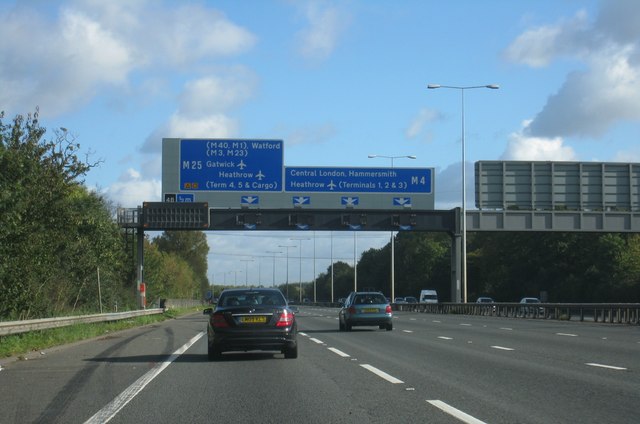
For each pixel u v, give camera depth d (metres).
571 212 47.81
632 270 66.31
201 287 139.75
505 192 46.78
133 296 52.16
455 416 9.47
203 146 46.22
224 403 10.73
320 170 47.03
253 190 46.19
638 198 47.25
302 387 12.41
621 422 8.95
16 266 26.31
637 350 19.05
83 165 30.30
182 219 45.47
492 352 18.89
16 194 24.20
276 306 16.98
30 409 10.23
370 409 10.09
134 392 11.89
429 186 48.06
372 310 30.52
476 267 106.31
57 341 22.75
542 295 69.12
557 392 11.50
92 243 38.44
